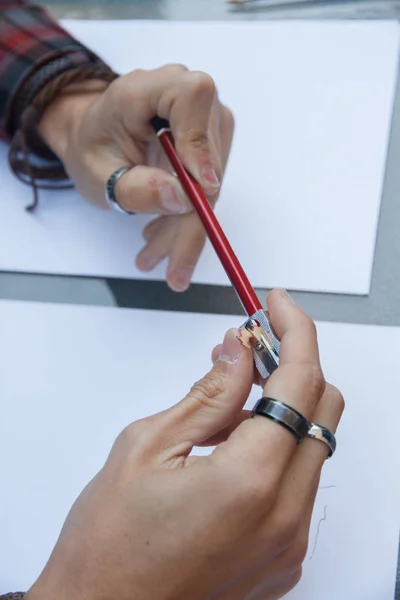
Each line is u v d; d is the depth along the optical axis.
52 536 0.49
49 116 0.58
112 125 0.51
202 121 0.47
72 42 0.58
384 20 0.58
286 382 0.34
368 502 0.46
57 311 0.54
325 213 0.53
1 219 0.58
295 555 0.36
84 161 0.54
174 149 0.48
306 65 0.58
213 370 0.38
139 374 0.52
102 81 0.58
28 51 0.56
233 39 0.60
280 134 0.56
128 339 0.53
